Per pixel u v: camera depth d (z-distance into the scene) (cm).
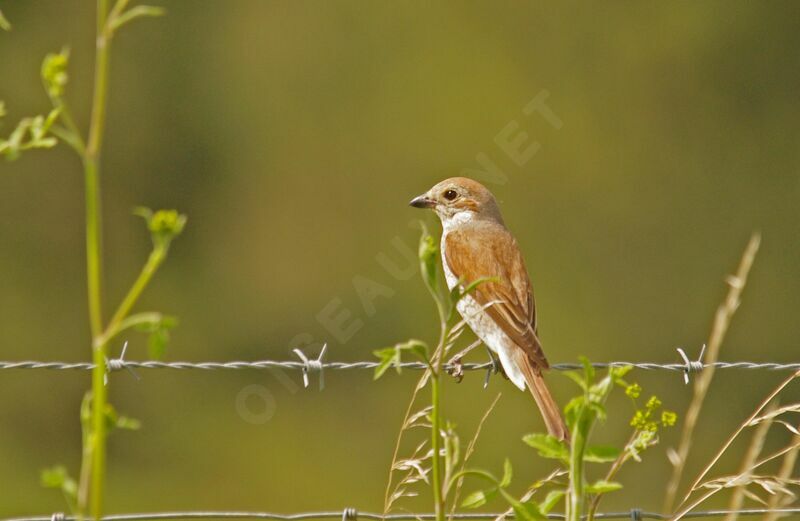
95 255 325
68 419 1700
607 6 1867
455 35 1850
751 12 1877
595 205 1825
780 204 1870
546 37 1877
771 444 1625
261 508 1572
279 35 1853
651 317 1788
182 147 1820
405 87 1838
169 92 1833
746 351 1784
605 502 1452
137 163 1811
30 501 1606
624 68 1872
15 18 1784
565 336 1748
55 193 1761
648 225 1827
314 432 1619
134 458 1614
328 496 1555
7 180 1747
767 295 1823
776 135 1886
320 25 1850
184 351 1714
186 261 1777
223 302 1755
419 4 1858
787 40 1912
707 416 1666
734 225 1855
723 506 1459
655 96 1886
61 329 1739
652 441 425
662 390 1694
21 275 1742
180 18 1847
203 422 1645
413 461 459
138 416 1648
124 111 1812
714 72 1902
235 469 1602
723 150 1888
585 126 1852
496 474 1495
